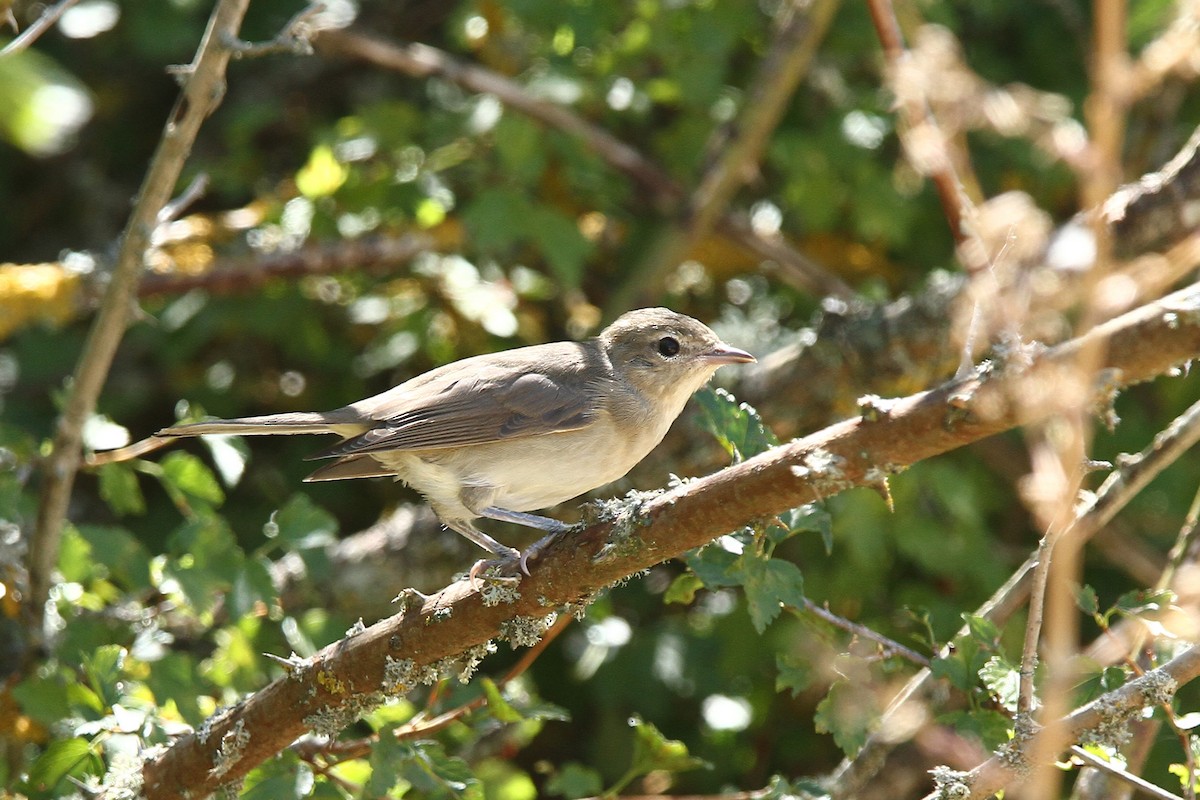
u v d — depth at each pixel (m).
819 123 13.28
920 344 10.69
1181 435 7.33
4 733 9.06
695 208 12.77
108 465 9.45
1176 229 9.93
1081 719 6.27
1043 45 13.20
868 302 11.38
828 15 11.98
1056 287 9.30
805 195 12.82
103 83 14.85
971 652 7.40
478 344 13.16
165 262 12.42
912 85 5.54
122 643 9.17
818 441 6.02
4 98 3.56
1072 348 5.24
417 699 10.55
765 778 11.45
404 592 7.27
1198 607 7.57
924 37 5.55
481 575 7.09
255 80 15.30
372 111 13.04
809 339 11.27
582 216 13.91
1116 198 10.05
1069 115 12.06
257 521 12.87
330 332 13.84
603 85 12.74
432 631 7.16
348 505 13.37
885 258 14.19
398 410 9.48
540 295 13.38
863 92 13.39
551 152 12.98
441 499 9.62
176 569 8.84
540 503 9.73
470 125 12.61
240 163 14.01
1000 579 11.02
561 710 8.26
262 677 9.38
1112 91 4.62
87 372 8.47
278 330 13.23
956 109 5.50
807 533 11.38
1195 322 5.05
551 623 7.23
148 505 13.04
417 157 13.07
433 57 12.34
